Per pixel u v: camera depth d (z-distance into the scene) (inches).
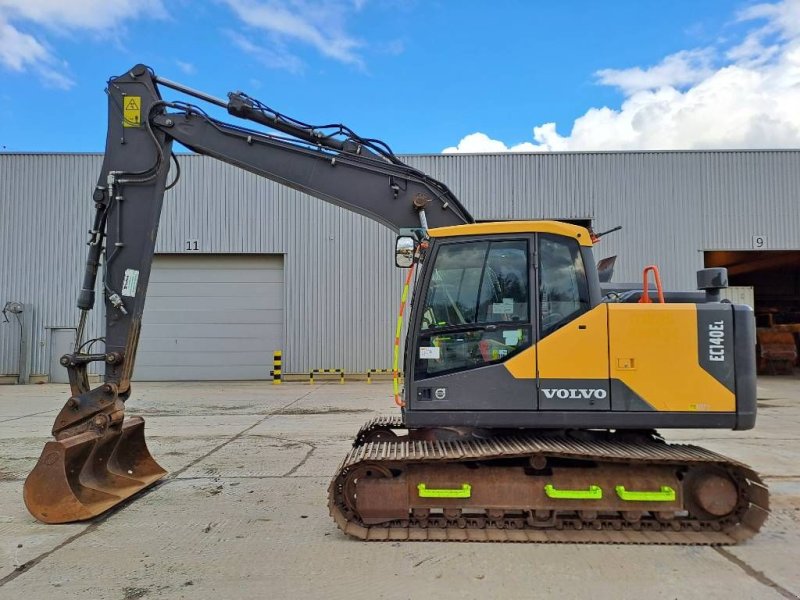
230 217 732.0
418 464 171.3
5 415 440.5
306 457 283.7
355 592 133.0
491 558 152.9
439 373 173.5
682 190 723.4
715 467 168.1
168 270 742.5
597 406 168.1
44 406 499.2
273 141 214.7
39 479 186.1
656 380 167.9
